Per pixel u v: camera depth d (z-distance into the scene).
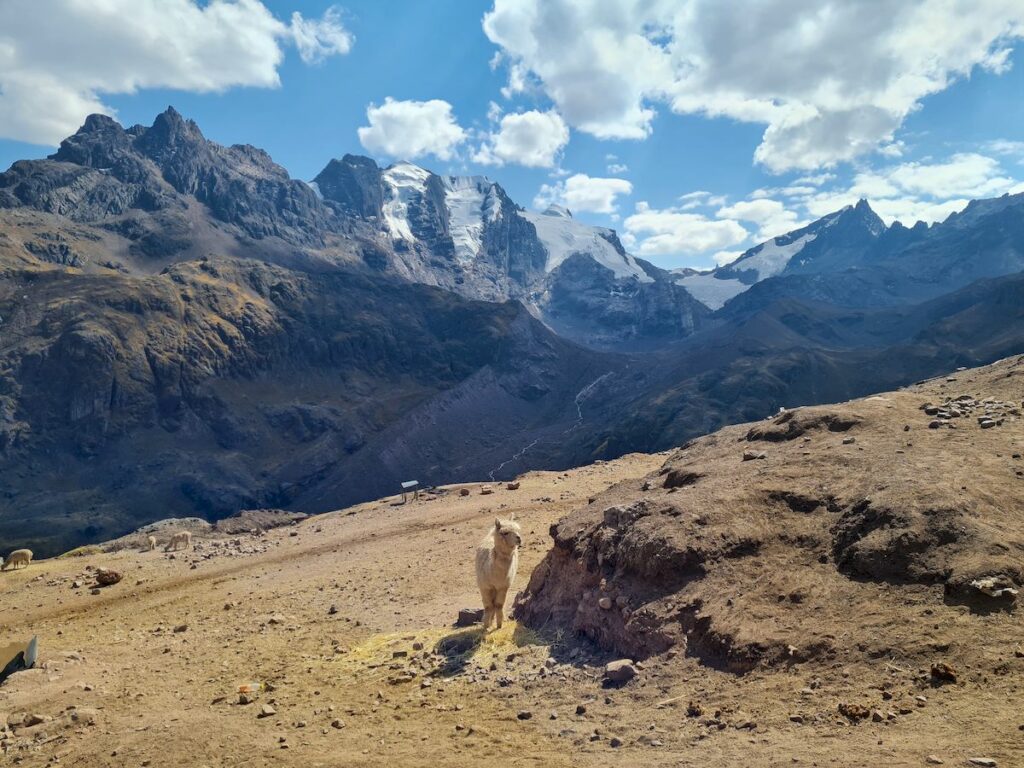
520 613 13.93
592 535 13.17
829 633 8.57
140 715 11.19
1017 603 7.86
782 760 6.74
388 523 31.31
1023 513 9.57
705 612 9.86
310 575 23.11
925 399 16.22
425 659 12.51
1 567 30.08
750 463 13.93
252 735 9.73
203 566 27.64
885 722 6.93
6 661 14.69
